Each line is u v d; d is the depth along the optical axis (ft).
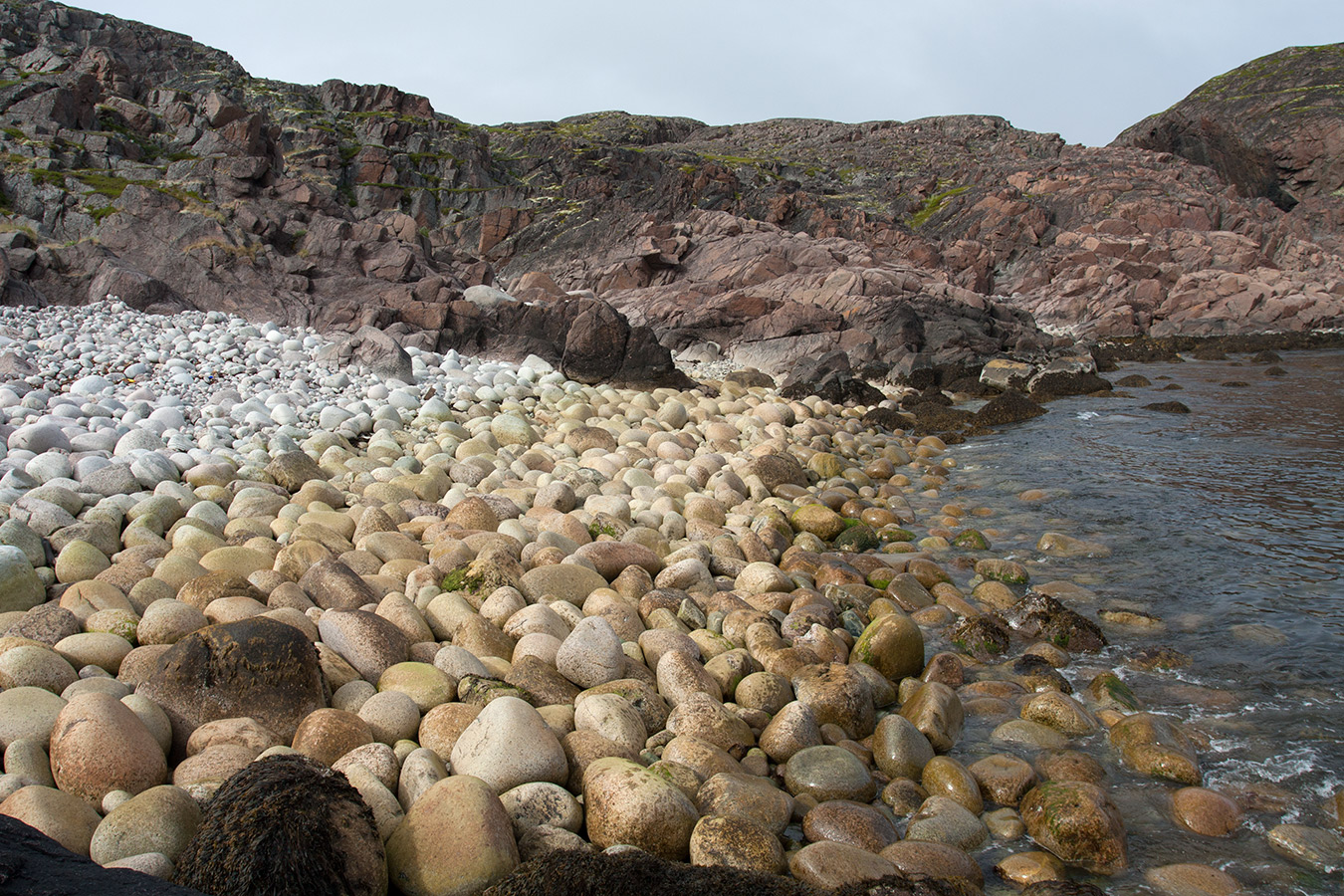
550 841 15.90
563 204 165.89
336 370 57.31
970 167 216.95
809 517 39.78
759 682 22.75
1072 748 21.91
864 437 62.80
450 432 48.57
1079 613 30.81
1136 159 211.00
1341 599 31.65
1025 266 164.76
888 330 95.30
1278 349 119.75
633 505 38.14
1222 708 24.12
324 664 20.67
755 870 14.73
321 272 71.26
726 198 169.37
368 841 14.20
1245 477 48.83
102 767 15.69
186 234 66.95
